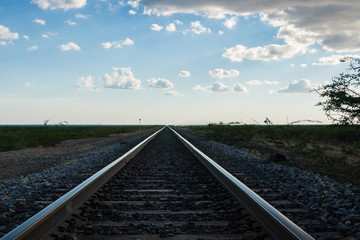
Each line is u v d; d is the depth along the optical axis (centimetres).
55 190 602
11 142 1852
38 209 470
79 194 435
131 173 804
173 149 1541
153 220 407
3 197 563
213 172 719
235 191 491
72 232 347
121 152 1348
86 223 382
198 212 442
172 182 684
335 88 663
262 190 595
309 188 613
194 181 689
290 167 901
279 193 584
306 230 372
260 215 360
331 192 566
